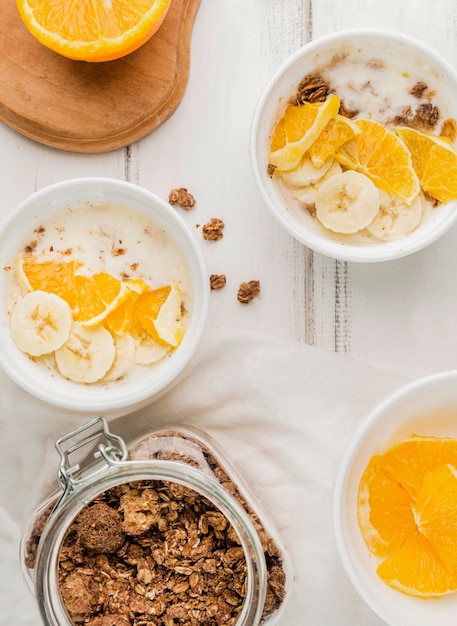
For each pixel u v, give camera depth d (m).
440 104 0.71
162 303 0.71
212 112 0.73
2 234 0.70
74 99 0.72
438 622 0.69
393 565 0.69
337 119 0.71
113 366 0.71
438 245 0.73
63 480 0.66
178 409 0.73
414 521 0.69
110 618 0.68
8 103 0.72
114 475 0.65
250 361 0.72
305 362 0.72
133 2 0.69
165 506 0.68
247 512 0.69
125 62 0.72
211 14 0.73
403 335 0.74
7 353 0.71
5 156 0.73
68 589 0.68
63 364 0.71
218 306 0.74
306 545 0.72
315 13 0.73
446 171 0.71
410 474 0.69
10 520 0.72
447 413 0.71
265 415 0.72
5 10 0.72
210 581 0.68
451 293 0.73
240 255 0.74
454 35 0.73
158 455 0.69
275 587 0.69
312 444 0.72
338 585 0.71
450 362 0.73
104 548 0.68
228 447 0.73
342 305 0.74
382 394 0.72
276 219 0.71
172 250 0.72
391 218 0.71
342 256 0.70
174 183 0.74
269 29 0.73
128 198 0.71
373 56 0.71
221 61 0.73
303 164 0.71
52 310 0.70
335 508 0.67
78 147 0.73
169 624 0.68
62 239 0.72
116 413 0.72
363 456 0.70
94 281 0.71
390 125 0.72
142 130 0.73
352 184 0.71
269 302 0.74
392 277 0.74
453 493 0.68
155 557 0.68
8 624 0.71
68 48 0.69
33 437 0.72
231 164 0.74
